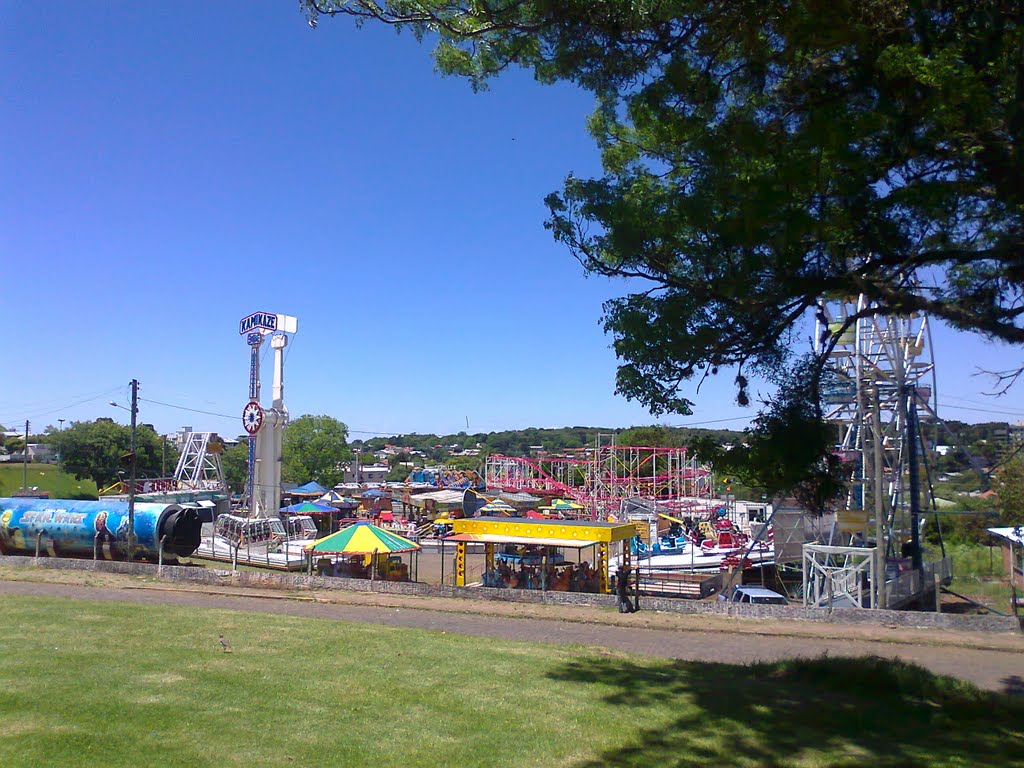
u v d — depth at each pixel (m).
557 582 32.62
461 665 13.49
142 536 38.12
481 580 36.31
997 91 8.28
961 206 8.73
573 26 9.39
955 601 30.98
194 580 30.09
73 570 32.06
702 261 9.18
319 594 26.94
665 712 10.66
